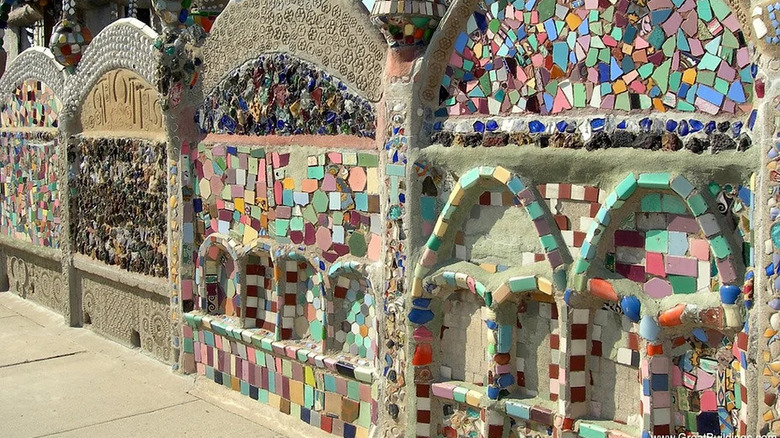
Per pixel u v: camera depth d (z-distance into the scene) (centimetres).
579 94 410
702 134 362
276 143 591
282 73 580
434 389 483
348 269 534
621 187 386
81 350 811
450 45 466
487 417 454
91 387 694
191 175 686
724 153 356
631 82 389
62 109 883
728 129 355
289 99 576
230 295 666
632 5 388
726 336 362
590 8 403
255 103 610
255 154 612
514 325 452
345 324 556
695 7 365
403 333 493
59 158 891
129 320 805
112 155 808
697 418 376
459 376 482
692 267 372
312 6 548
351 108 529
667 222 381
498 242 453
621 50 392
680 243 376
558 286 416
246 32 612
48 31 1158
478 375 472
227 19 631
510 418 452
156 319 757
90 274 870
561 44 416
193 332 695
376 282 513
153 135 748
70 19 864
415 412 490
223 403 642
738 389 356
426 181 481
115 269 812
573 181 413
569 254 418
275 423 594
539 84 426
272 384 607
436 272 475
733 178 354
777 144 332
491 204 456
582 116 409
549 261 418
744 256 353
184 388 682
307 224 568
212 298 680
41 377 723
